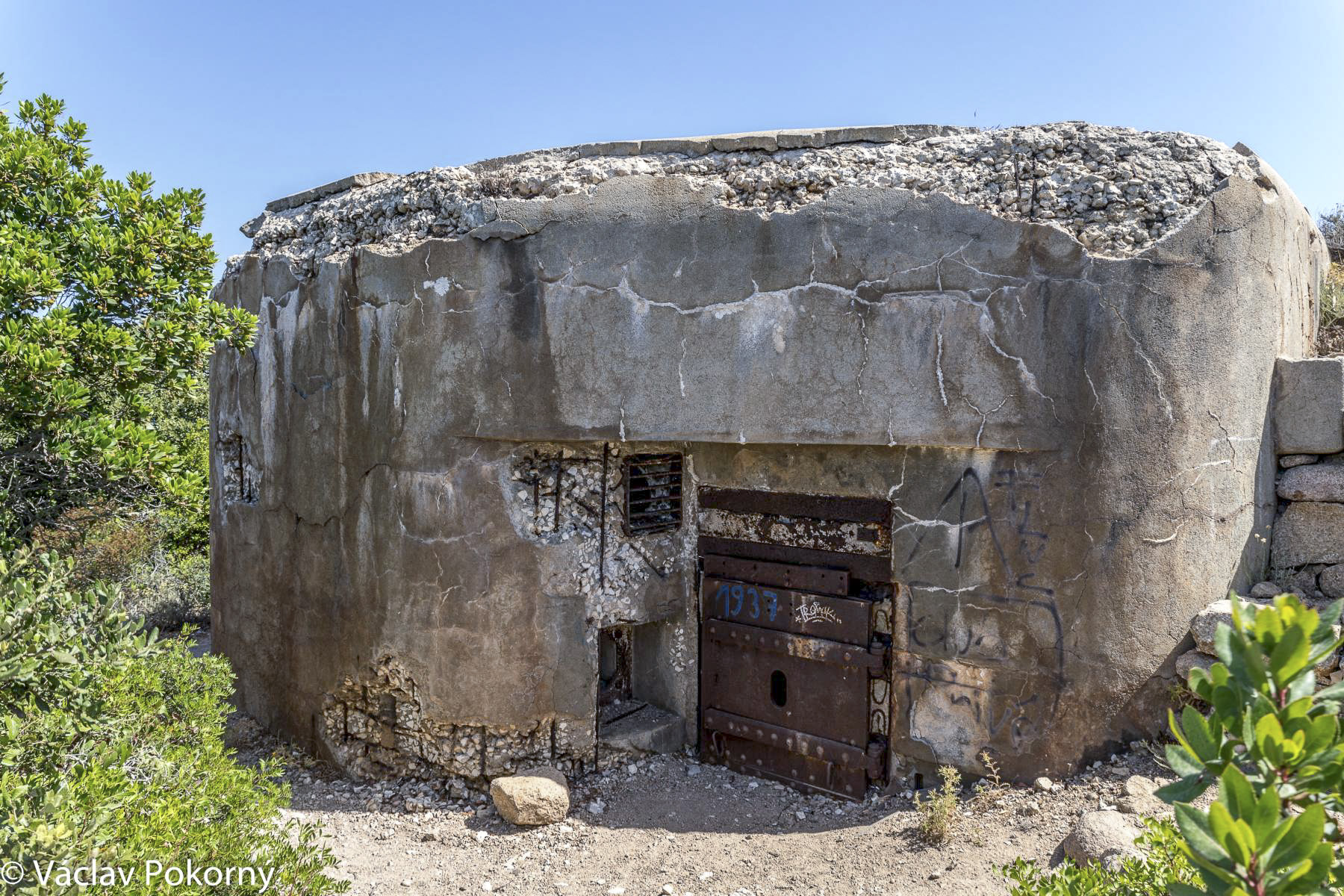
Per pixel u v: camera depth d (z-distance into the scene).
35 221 4.24
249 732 6.38
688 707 5.71
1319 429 4.70
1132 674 4.25
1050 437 4.28
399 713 5.49
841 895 3.94
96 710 3.35
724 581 5.48
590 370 4.94
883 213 4.48
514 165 5.37
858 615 4.93
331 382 5.70
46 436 3.94
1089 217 4.33
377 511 5.43
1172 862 2.43
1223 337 4.34
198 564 10.58
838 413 4.57
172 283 4.18
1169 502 4.25
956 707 4.60
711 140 4.99
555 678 5.23
